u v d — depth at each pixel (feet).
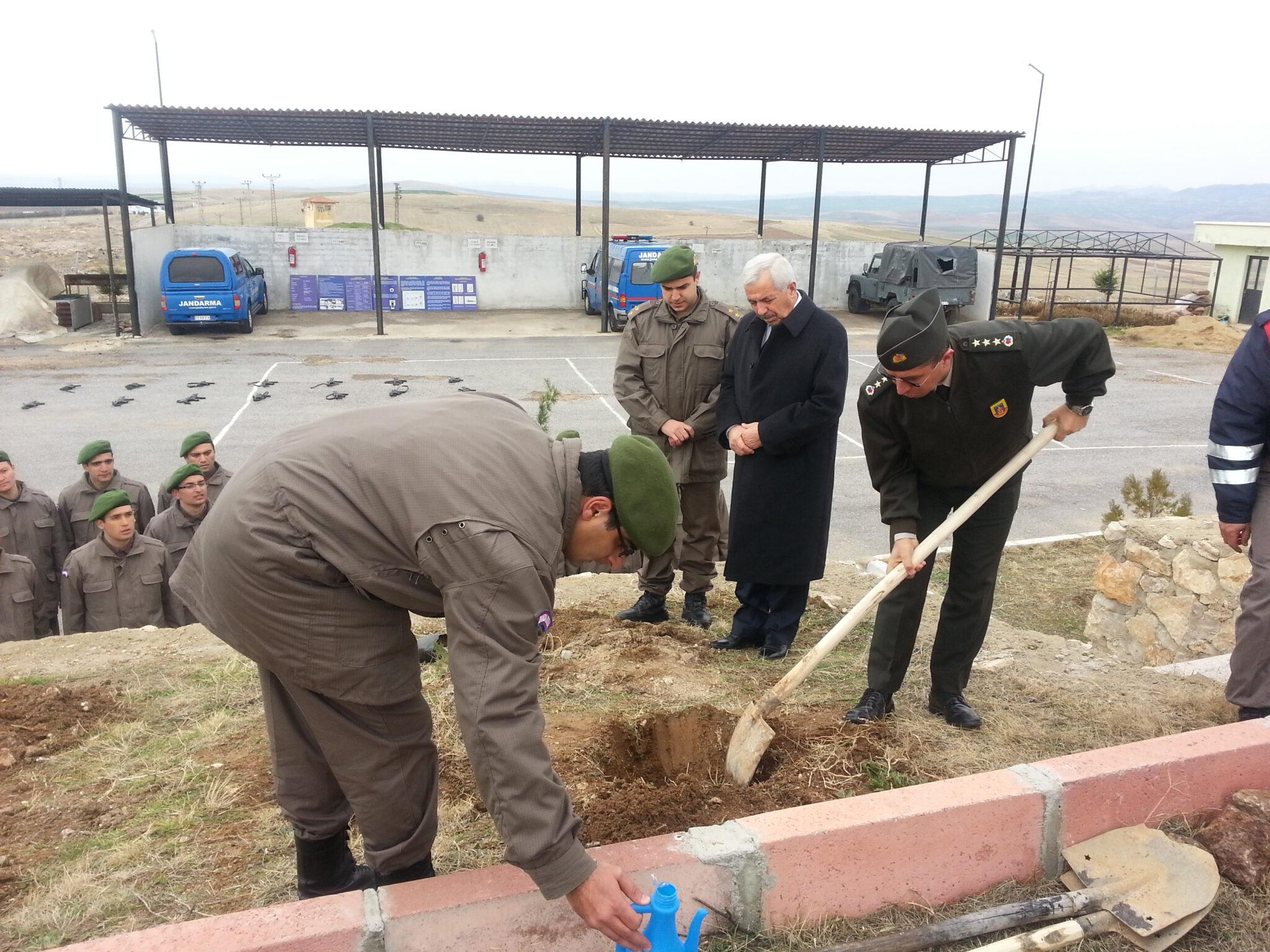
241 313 75.10
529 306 95.30
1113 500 31.50
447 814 9.22
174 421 45.98
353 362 64.90
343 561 5.93
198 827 9.17
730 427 13.84
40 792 10.03
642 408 14.82
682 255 14.05
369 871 7.93
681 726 11.60
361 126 78.69
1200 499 35.29
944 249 81.51
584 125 77.87
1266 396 10.02
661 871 6.79
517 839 5.53
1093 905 7.27
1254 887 7.63
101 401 50.78
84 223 177.68
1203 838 8.05
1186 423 49.19
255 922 6.22
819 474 13.32
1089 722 11.64
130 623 18.80
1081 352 10.13
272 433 43.60
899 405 10.03
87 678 13.56
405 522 5.76
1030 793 7.75
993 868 7.75
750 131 82.12
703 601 16.15
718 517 15.75
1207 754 8.39
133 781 10.19
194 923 6.21
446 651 13.73
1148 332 85.97
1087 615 23.48
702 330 14.51
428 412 6.27
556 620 16.19
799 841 7.08
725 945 6.97
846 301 99.09
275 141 87.56
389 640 6.48
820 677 13.34
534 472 6.03
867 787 9.61
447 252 92.53
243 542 6.03
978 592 11.11
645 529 6.22
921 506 11.13
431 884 6.58
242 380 57.26
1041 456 41.70
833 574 22.03
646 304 15.01
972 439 10.15
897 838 7.36
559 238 94.22
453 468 5.79
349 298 91.56
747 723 9.66
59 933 7.51
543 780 5.53
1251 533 10.53
